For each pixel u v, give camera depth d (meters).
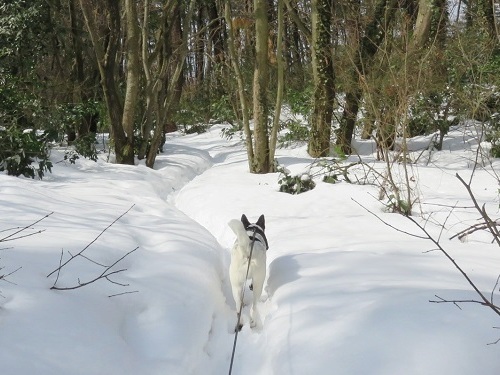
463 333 3.44
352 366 3.31
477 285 4.39
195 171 13.43
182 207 9.43
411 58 9.88
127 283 4.51
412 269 4.88
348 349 3.49
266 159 11.73
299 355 3.61
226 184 10.35
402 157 8.77
